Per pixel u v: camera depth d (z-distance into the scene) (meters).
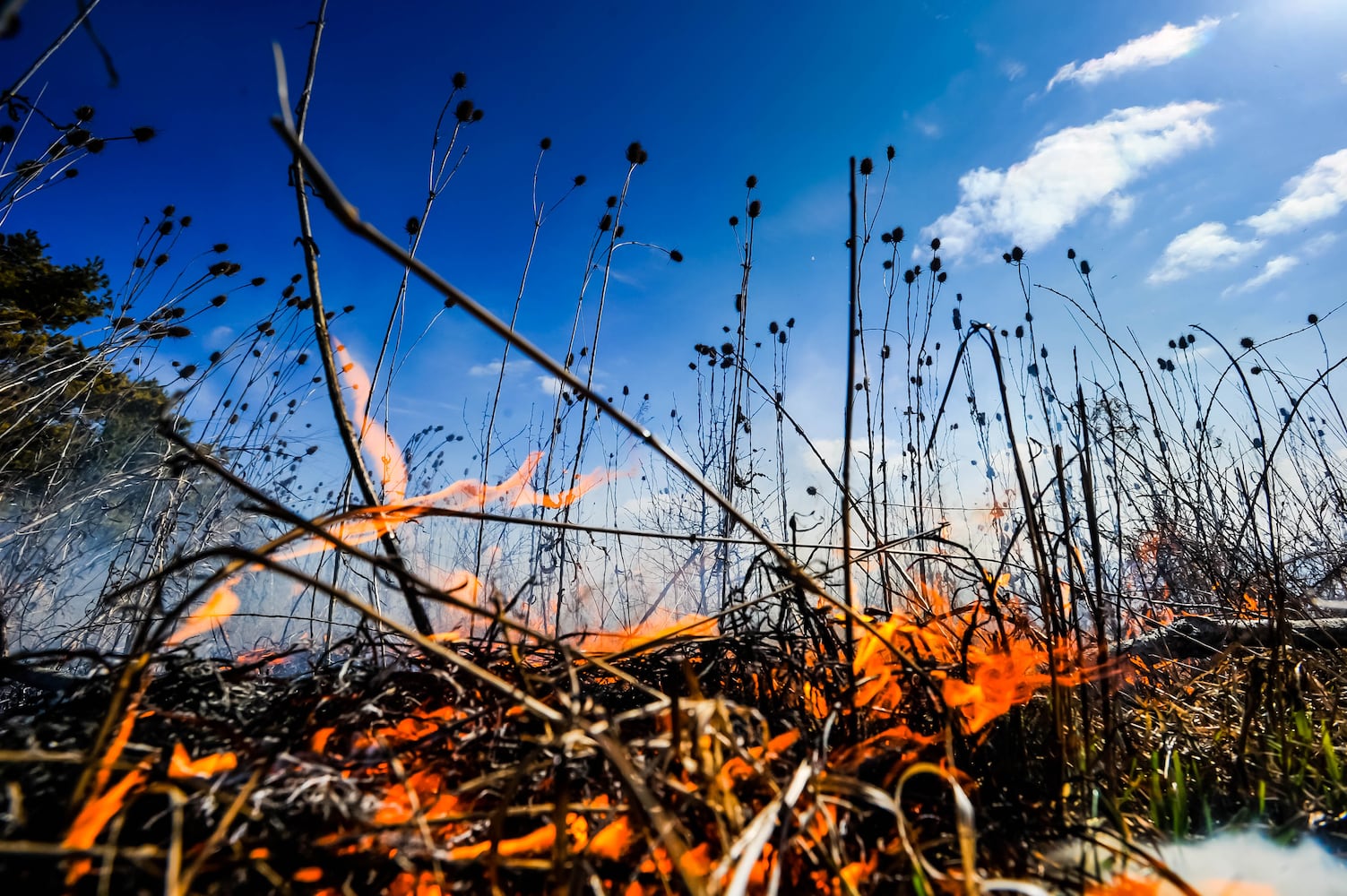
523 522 1.19
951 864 0.92
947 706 1.04
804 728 1.12
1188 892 0.82
